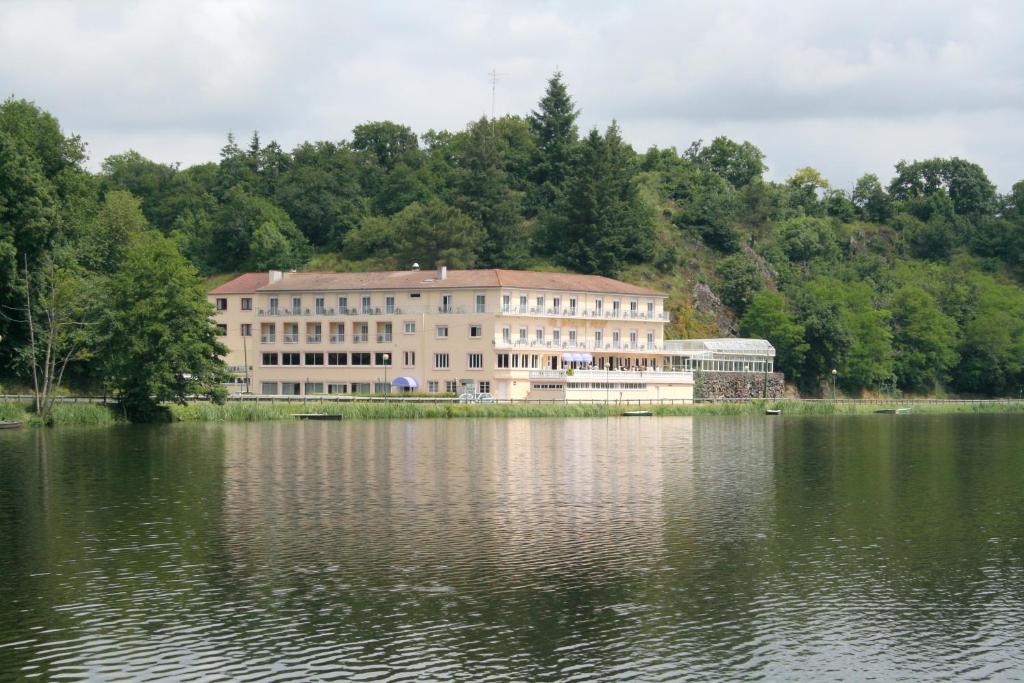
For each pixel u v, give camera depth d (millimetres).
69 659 42375
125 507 71375
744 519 69312
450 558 57375
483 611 48406
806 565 57062
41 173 139375
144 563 55906
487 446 111438
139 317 132625
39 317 135125
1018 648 44688
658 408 179000
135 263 134625
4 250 127375
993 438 133125
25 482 81688
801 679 41531
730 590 52094
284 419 146125
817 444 121188
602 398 187125
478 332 186500
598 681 41062
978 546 61781
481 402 168875
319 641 44500
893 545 61906
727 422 160875
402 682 40656
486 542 61312
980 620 48031
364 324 194625
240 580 52781
